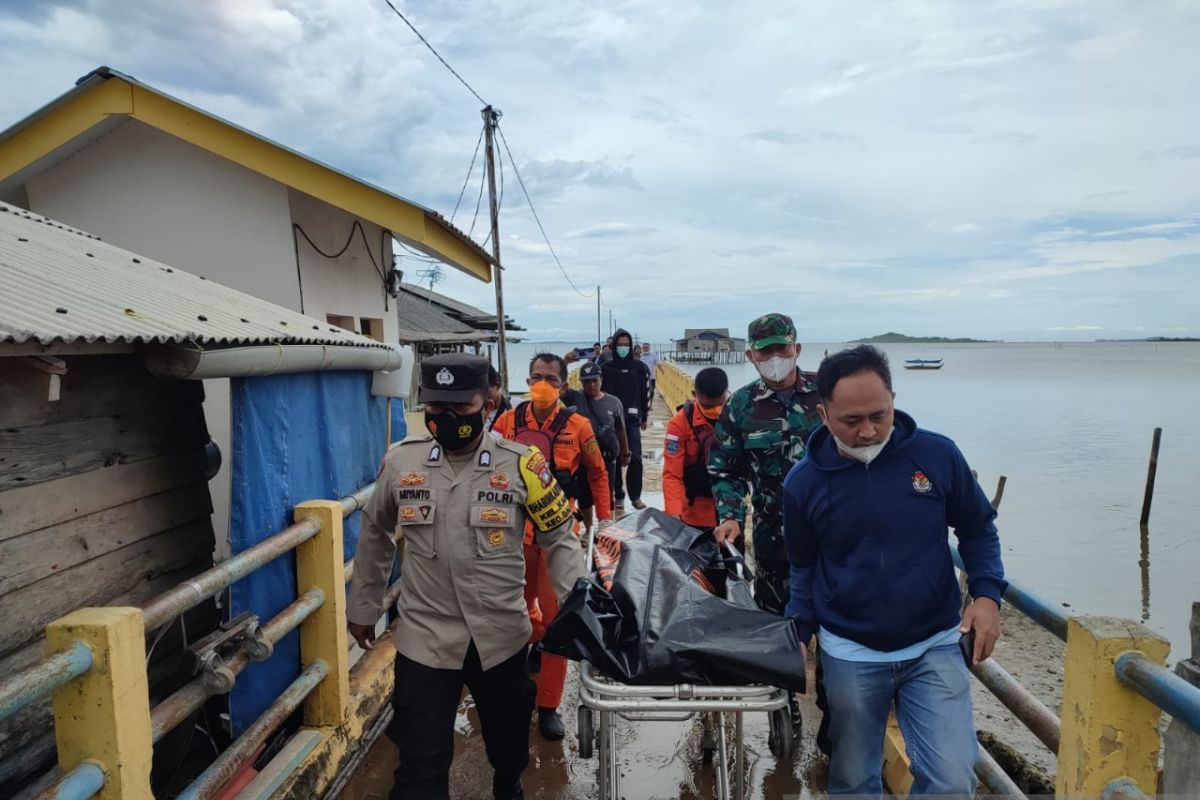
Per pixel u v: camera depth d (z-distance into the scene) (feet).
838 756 8.11
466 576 8.81
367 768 12.06
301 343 11.07
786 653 7.48
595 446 14.56
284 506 11.18
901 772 11.04
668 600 8.30
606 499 14.89
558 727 13.06
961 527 7.96
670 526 11.17
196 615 10.93
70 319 7.71
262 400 10.67
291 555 11.10
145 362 8.67
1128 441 90.68
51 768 8.33
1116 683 6.81
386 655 14.15
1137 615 32.30
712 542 11.22
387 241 28.02
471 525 8.79
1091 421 114.83
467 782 11.71
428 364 8.64
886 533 7.66
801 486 8.13
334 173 20.71
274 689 10.65
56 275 9.87
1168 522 49.21
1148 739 6.86
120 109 20.31
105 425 9.14
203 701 8.64
